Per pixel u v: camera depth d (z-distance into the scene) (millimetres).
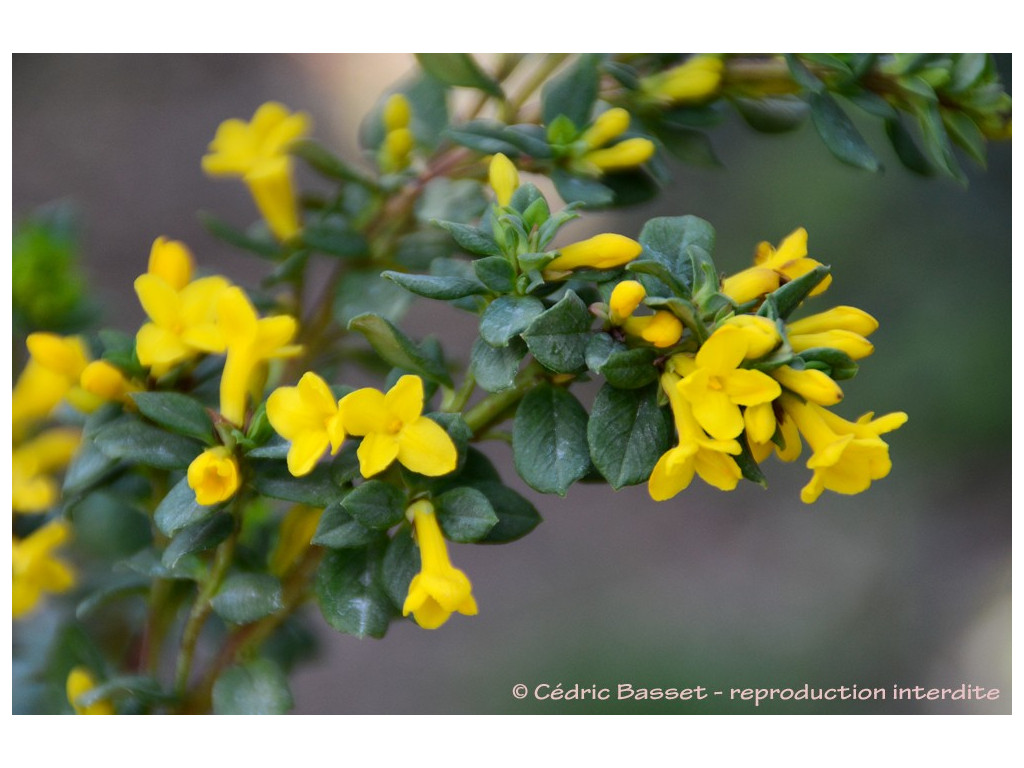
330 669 616
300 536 273
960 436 664
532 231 259
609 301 254
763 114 300
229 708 270
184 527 261
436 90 320
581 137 290
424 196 308
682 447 248
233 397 263
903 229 656
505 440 268
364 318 259
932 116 282
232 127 313
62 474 317
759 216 675
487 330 252
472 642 643
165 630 283
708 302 253
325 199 318
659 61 299
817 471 252
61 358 269
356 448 261
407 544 259
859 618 667
